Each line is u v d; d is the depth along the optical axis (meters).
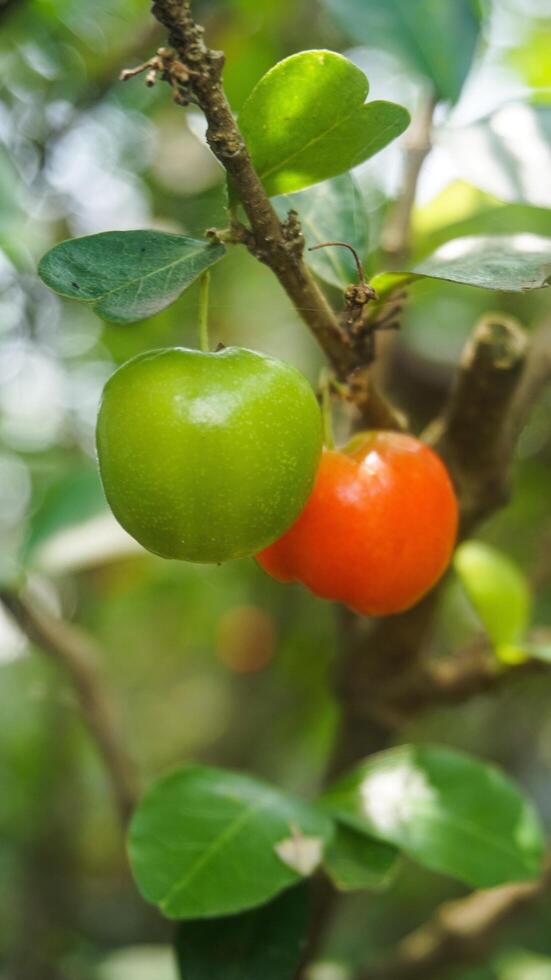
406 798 0.20
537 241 0.19
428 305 0.41
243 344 0.46
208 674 0.65
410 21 0.25
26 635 0.24
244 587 0.53
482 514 0.21
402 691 0.22
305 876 0.18
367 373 0.19
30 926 0.41
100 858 0.58
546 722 0.60
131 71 0.16
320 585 0.19
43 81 0.32
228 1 0.32
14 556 0.24
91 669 0.24
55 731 0.49
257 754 0.49
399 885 0.54
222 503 0.17
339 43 0.35
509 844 0.20
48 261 0.17
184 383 0.17
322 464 0.18
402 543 0.18
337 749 0.23
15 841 0.50
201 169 0.35
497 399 0.20
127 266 0.17
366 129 0.17
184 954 0.19
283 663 0.50
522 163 0.23
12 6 0.22
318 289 0.17
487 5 0.28
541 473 0.47
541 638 0.24
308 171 0.17
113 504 0.17
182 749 0.67
